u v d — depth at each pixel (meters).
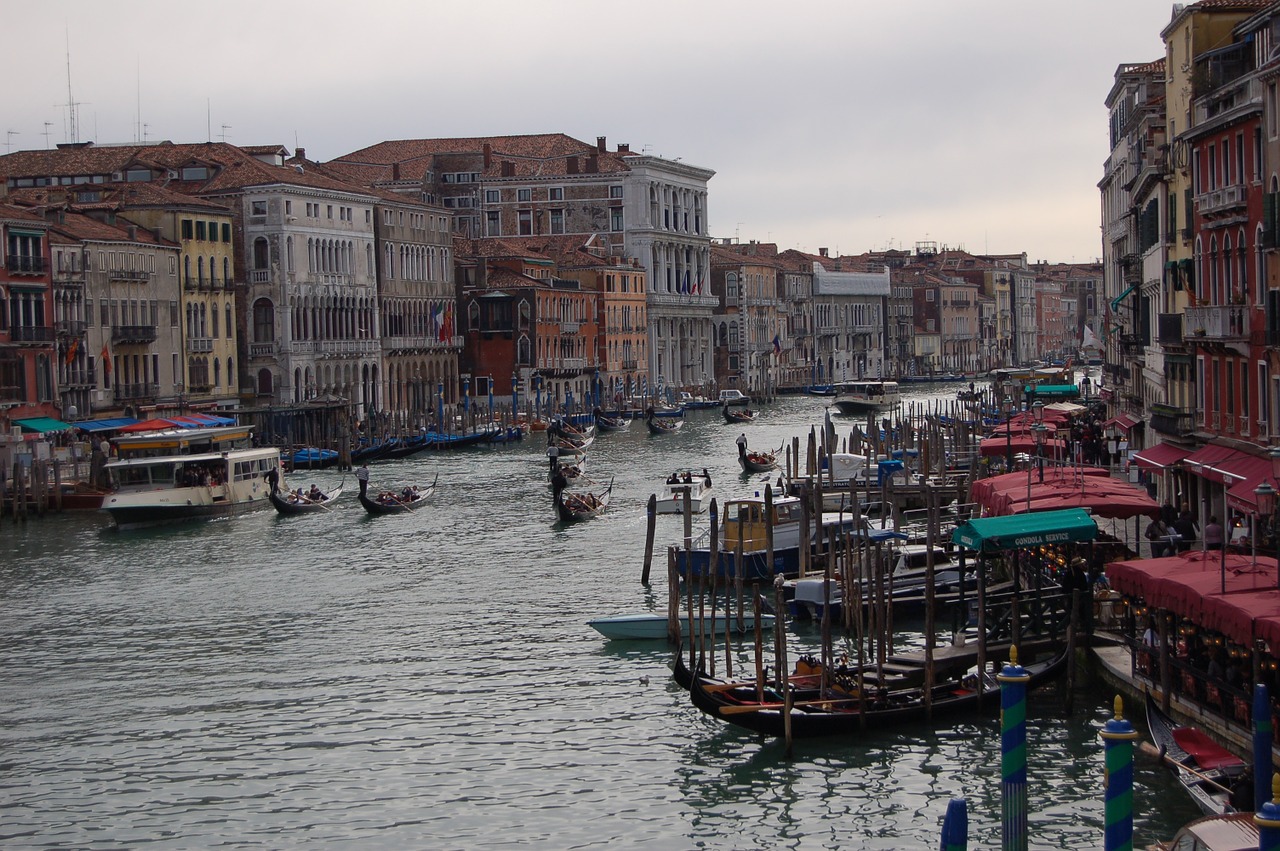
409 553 57.31
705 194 172.12
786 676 31.48
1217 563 29.25
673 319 163.75
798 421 131.38
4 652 42.12
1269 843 17.41
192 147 113.50
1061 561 38.62
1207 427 45.97
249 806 29.78
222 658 40.94
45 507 68.81
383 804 29.75
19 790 30.83
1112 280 86.62
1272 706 25.98
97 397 88.75
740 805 29.17
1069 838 26.81
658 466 90.25
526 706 35.72
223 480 68.62
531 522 65.06
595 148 158.75
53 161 109.75
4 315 78.44
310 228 111.94
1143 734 30.41
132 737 34.06
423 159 158.38
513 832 28.30
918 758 31.00
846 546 40.56
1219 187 43.62
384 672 39.06
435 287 130.50
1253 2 47.84
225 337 103.69
